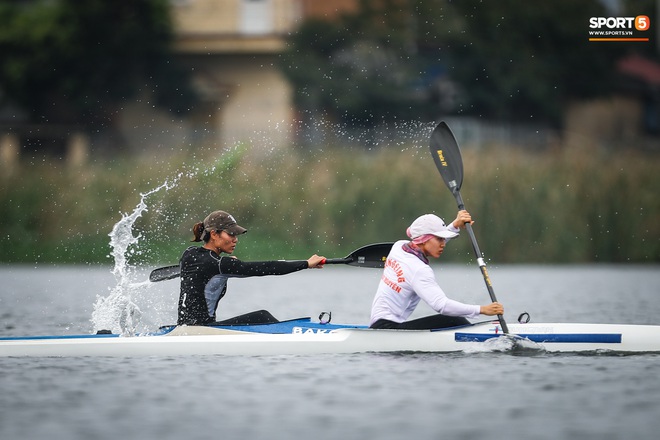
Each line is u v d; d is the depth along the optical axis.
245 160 88.94
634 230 88.00
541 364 33.69
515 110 144.12
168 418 26.56
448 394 29.08
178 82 141.62
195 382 30.94
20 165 92.38
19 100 140.25
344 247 86.31
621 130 170.88
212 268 36.72
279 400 28.44
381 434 24.94
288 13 148.00
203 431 25.30
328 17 141.25
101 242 87.81
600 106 165.12
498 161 89.38
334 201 86.69
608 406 27.67
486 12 141.75
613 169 89.50
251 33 148.25
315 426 25.67
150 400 28.56
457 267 85.12
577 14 150.00
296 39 136.50
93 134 134.88
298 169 88.50
